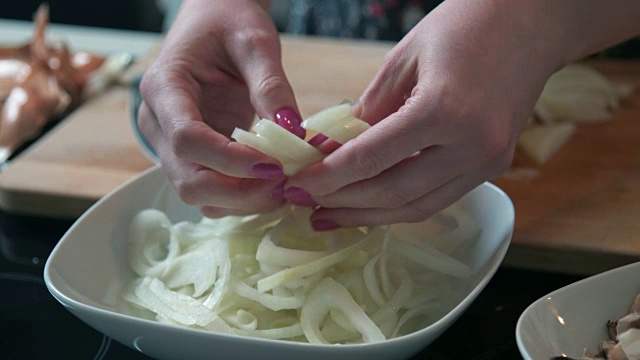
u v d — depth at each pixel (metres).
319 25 1.08
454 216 0.64
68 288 0.58
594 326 0.55
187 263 0.60
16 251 0.70
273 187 0.59
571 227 0.69
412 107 0.55
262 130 0.56
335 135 0.57
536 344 0.52
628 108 0.86
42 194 0.73
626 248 0.66
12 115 0.83
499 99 0.57
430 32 0.58
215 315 0.56
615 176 0.75
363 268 0.58
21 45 0.90
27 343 0.60
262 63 0.62
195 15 0.66
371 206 0.58
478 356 0.59
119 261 0.62
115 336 0.54
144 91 0.63
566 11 0.61
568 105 0.83
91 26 1.43
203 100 0.66
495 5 0.58
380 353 0.51
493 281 0.66
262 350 0.51
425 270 0.60
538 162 0.78
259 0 0.72
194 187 0.60
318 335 0.56
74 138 0.82
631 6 0.64
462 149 0.56
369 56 0.98
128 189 0.65
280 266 0.58
